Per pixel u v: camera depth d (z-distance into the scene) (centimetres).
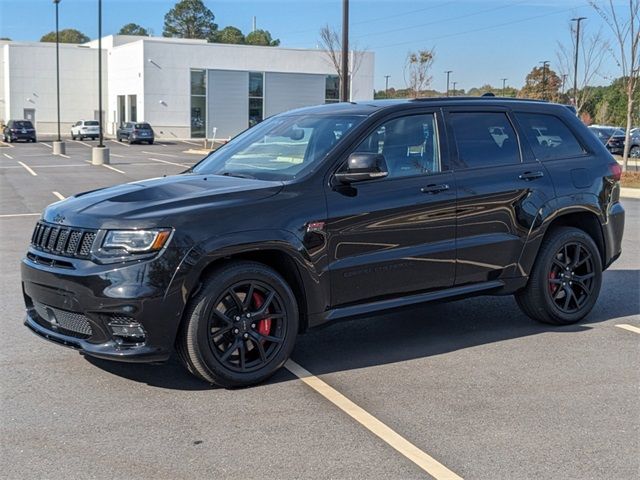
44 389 480
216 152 620
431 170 557
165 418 432
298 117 597
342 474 363
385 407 451
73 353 559
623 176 2298
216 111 6297
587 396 471
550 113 649
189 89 6197
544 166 618
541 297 620
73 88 6981
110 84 7006
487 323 654
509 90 7494
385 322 659
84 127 6106
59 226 475
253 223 471
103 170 2883
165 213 454
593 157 656
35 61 6794
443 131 571
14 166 3091
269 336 488
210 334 463
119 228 445
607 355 558
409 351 570
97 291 439
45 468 368
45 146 5062
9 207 1591
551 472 365
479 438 405
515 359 548
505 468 369
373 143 534
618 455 385
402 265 534
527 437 407
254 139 600
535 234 604
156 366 528
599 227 656
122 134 5772
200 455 384
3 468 368
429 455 384
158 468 369
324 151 522
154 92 6094
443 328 638
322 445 396
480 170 579
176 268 444
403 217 530
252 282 477
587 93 3759
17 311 693
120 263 441
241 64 6322
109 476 360
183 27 12375
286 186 495
